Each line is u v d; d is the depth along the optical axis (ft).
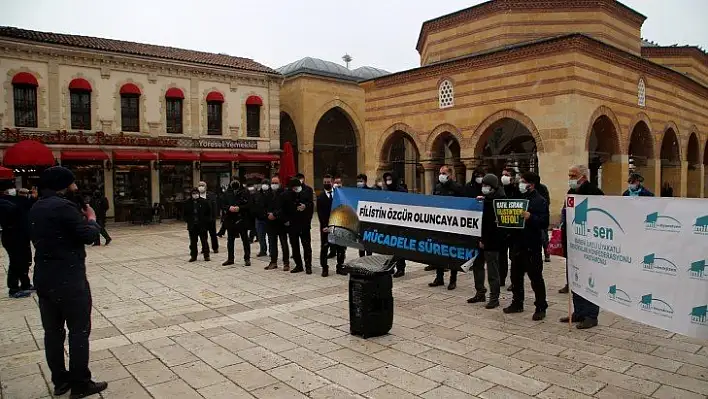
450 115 66.39
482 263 28.55
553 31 64.28
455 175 77.25
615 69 60.18
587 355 20.02
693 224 17.57
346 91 111.75
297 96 106.83
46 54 77.92
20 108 76.79
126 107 86.02
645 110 66.64
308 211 37.78
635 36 69.92
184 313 27.37
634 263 19.43
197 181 92.68
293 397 16.60
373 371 18.67
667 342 21.49
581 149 55.42
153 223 85.20
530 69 57.82
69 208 16.84
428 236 30.66
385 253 32.81
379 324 22.48
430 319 25.35
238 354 20.76
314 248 52.95
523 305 27.22
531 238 24.84
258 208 46.34
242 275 38.01
